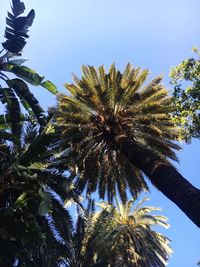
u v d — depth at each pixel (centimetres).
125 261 2867
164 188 1268
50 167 1622
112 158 2105
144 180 2156
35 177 1380
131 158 1595
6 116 1440
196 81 1509
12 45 1247
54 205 1691
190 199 1115
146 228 3506
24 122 1491
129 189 2205
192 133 1530
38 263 1675
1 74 1313
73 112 2005
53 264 1720
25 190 1380
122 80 2031
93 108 2011
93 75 2059
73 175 2022
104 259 1969
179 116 1550
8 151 1424
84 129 2012
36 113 1355
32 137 1448
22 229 1288
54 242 1698
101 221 2064
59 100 2083
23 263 1545
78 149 2012
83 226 2005
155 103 1986
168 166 1358
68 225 1730
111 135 1989
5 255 1388
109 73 2028
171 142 2056
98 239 1988
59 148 1941
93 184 2131
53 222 1708
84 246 1981
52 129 1316
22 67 1288
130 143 1695
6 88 1377
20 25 1248
